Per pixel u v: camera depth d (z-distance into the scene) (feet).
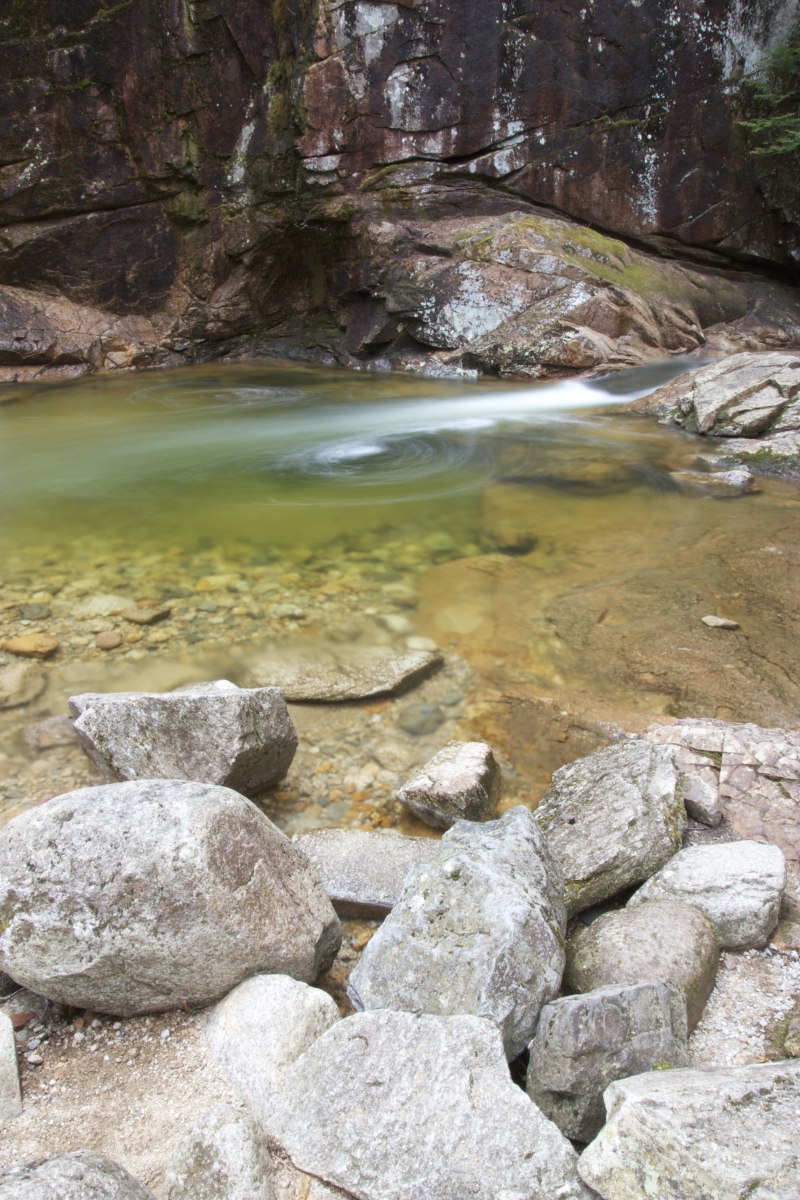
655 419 30.89
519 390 37.17
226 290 45.32
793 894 8.96
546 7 40.57
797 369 28.27
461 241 41.52
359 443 29.35
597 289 39.70
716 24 41.93
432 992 7.07
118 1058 7.14
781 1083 5.86
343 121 41.63
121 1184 5.51
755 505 21.70
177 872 7.10
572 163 43.39
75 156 40.24
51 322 41.93
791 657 14.28
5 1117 6.59
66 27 38.04
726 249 46.11
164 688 13.26
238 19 39.73
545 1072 6.35
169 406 36.19
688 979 7.49
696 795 10.34
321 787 11.34
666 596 16.53
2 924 7.15
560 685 13.56
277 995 7.14
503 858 7.87
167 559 18.49
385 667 13.89
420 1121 5.97
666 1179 5.22
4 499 23.03
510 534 20.07
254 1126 6.19
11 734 12.07
